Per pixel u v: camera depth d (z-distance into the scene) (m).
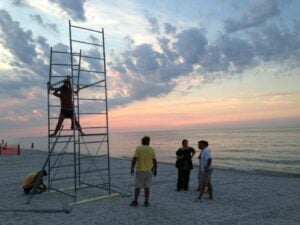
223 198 10.52
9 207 9.30
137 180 9.22
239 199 10.39
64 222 7.71
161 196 10.79
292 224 7.60
